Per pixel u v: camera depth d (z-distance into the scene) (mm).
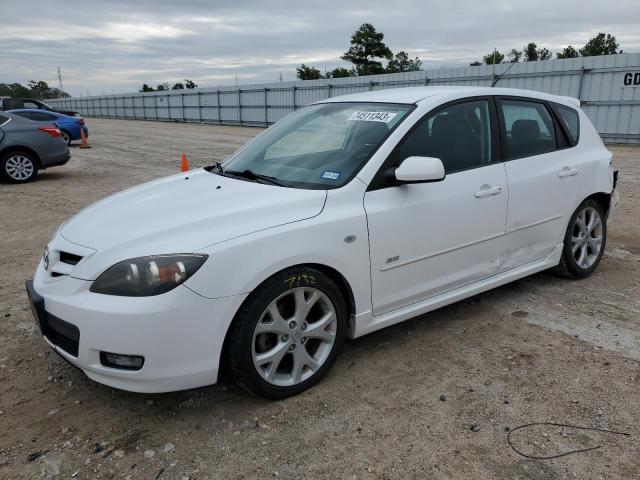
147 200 3188
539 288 4516
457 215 3502
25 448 2584
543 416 2752
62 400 2986
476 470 2381
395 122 3395
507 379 3113
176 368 2562
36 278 3008
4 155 10562
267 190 3105
